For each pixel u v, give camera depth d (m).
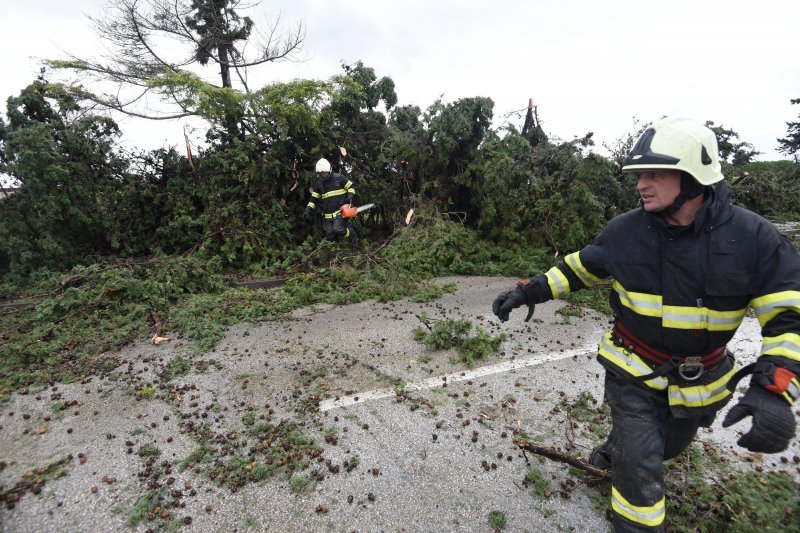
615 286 2.03
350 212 7.59
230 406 3.53
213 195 8.25
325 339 4.98
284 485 2.64
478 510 2.45
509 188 8.85
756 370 1.54
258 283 7.34
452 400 3.60
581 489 2.59
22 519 2.39
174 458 2.90
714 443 3.04
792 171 15.34
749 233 1.65
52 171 6.88
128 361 4.36
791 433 1.44
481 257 8.47
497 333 5.13
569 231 7.96
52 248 6.98
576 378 4.00
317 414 3.40
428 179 9.70
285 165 8.79
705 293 1.71
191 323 5.19
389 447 3.00
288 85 8.74
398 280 7.01
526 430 3.18
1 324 5.12
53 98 7.88
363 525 2.35
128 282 5.66
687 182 1.67
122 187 8.07
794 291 1.55
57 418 3.36
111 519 2.39
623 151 8.98
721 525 2.30
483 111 9.02
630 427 1.91
